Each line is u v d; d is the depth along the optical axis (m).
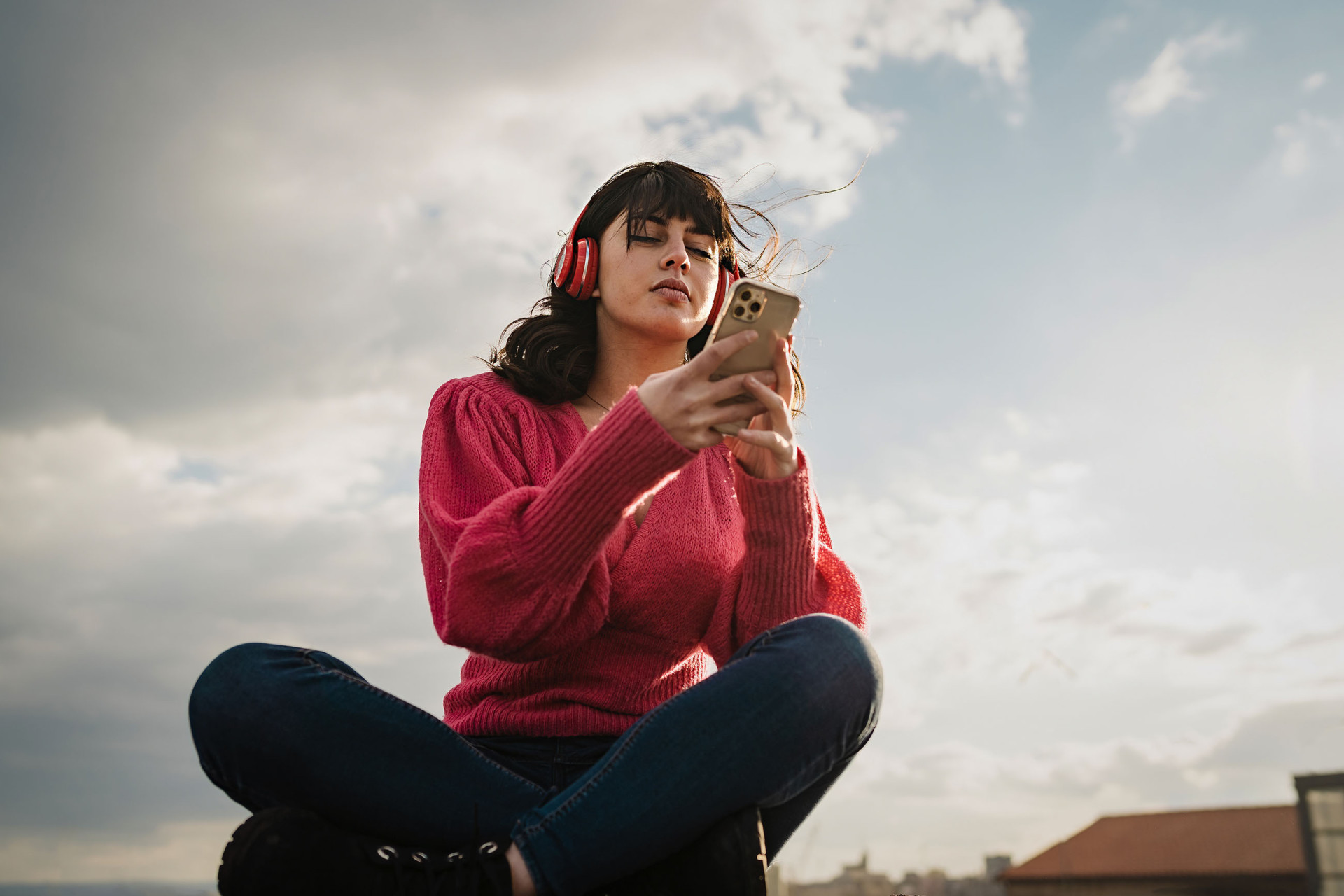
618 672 1.15
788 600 1.14
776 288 0.95
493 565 0.94
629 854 0.89
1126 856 20.86
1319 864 13.20
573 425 1.31
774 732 0.91
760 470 1.11
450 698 1.21
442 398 1.28
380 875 0.84
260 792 0.94
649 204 1.31
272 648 0.95
